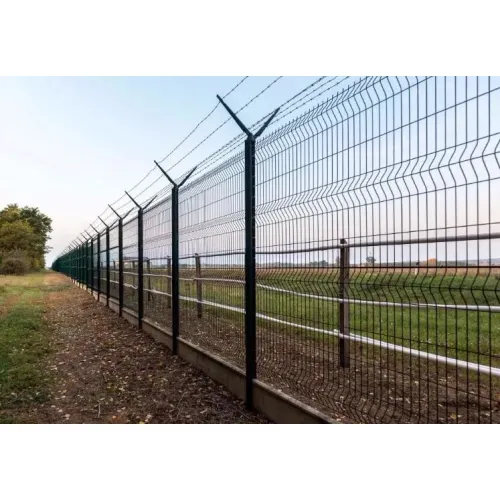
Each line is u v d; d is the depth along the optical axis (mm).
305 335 3723
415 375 4203
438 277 2279
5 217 67875
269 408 3652
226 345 4770
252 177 4039
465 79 2102
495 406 3471
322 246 3066
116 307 11172
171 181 6449
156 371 5402
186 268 6008
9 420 3904
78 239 25438
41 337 7789
